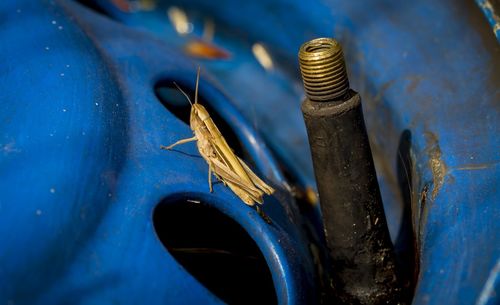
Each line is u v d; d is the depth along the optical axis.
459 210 0.20
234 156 0.20
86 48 0.23
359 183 0.20
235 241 0.21
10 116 0.20
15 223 0.18
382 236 0.20
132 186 0.19
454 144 0.22
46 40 0.22
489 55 0.23
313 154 0.20
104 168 0.19
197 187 0.20
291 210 0.23
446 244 0.19
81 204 0.18
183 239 0.21
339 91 0.19
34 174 0.18
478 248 0.18
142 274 0.18
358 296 0.21
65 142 0.19
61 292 0.18
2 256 0.17
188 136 0.22
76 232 0.18
